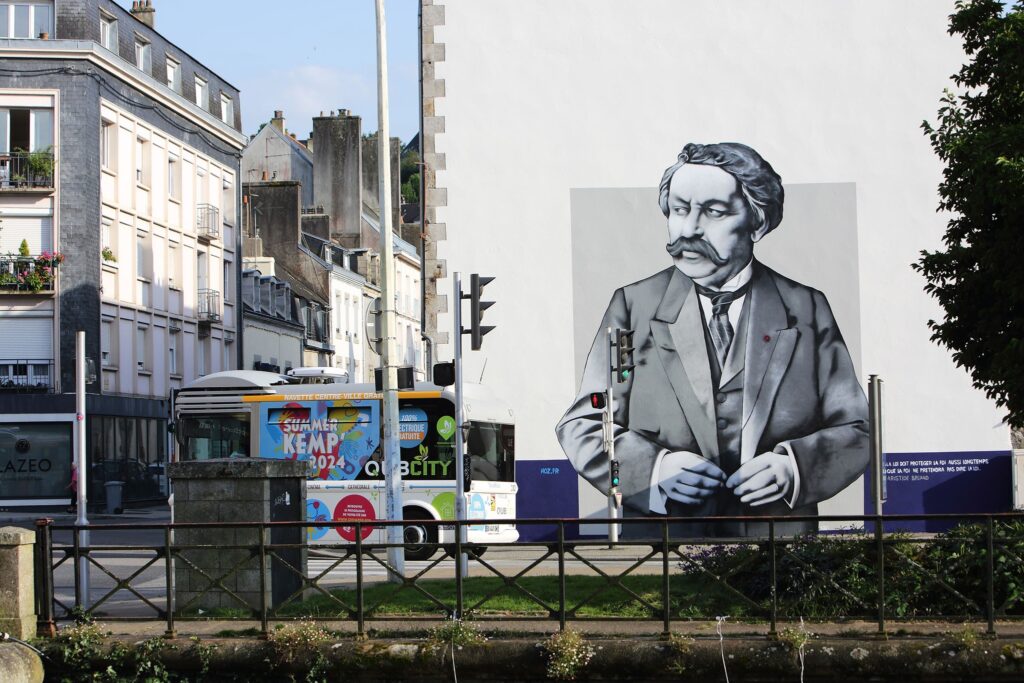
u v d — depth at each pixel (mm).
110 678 11711
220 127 50969
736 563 11984
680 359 26484
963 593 11859
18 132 39656
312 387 24781
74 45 39688
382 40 19234
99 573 16938
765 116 26828
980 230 15609
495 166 26938
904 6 26797
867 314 26500
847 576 11922
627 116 26922
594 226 26797
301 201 69062
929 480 26203
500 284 26781
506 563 13266
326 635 11633
